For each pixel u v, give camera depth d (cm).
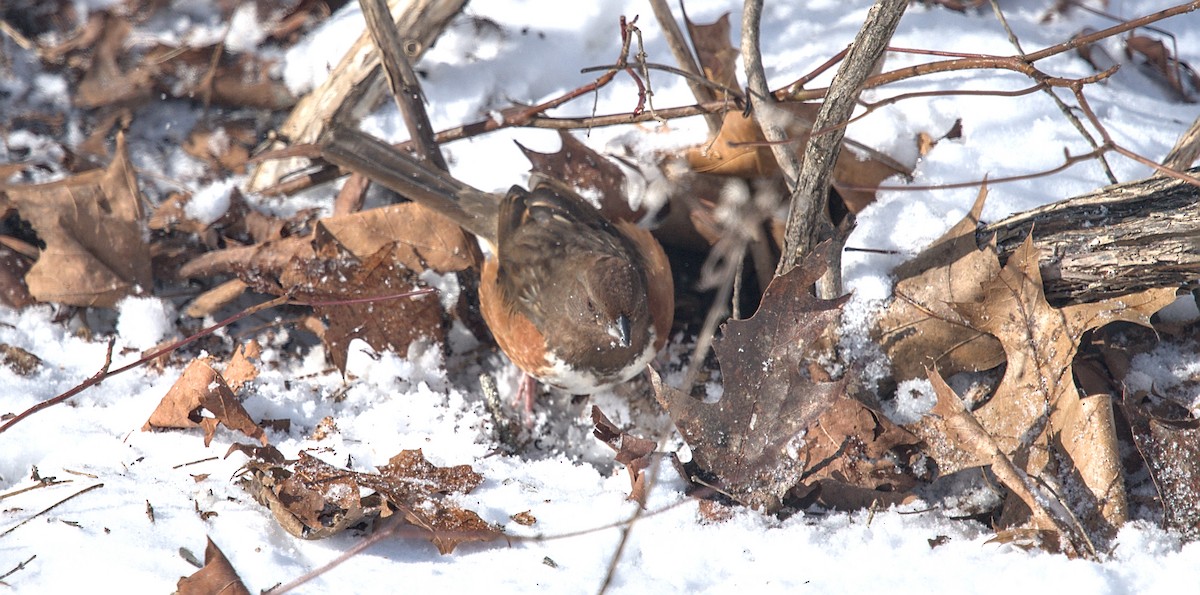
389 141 1038
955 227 796
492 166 1016
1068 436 703
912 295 801
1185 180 652
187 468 714
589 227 899
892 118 922
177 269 947
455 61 1077
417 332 911
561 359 863
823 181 723
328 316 893
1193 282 764
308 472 683
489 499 709
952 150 909
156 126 1070
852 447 729
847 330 810
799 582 611
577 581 610
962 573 617
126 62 1073
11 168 998
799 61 1019
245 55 1077
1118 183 780
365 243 912
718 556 644
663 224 960
